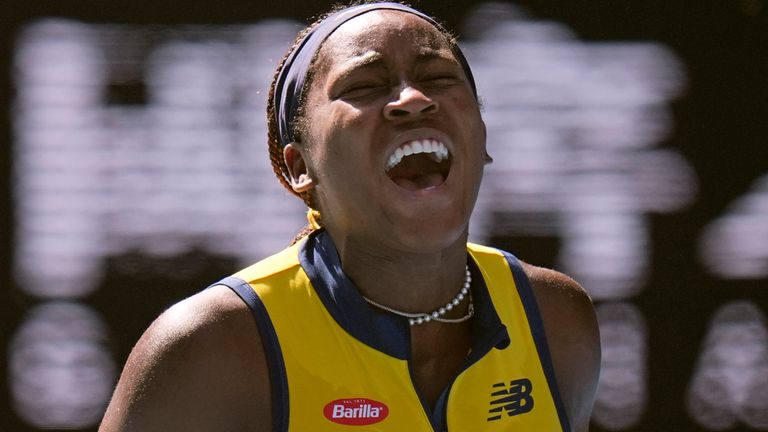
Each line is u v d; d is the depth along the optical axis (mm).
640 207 15922
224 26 15547
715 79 15836
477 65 15805
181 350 6367
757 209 15883
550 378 7129
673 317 16062
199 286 15633
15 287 15516
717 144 15891
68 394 15664
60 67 15422
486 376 6824
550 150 15859
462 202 6582
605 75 15844
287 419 6422
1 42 15344
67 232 15523
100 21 15445
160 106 15523
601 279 15977
